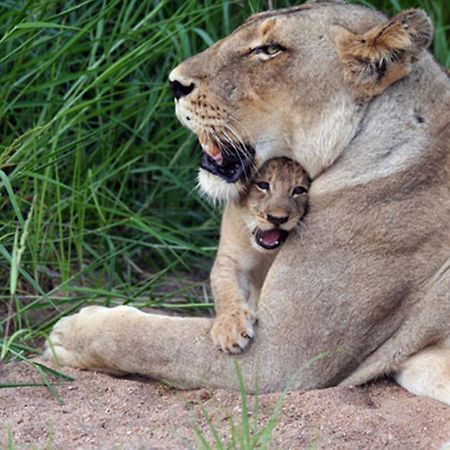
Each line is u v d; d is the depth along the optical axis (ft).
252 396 30.99
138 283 41.11
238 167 31.94
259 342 31.12
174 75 32.07
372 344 31.40
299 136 31.58
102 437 28.81
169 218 43.78
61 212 39.78
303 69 31.22
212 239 43.65
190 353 31.53
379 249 31.01
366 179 31.17
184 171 43.68
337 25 31.42
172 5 43.75
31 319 37.04
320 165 31.65
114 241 41.75
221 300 32.32
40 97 40.73
